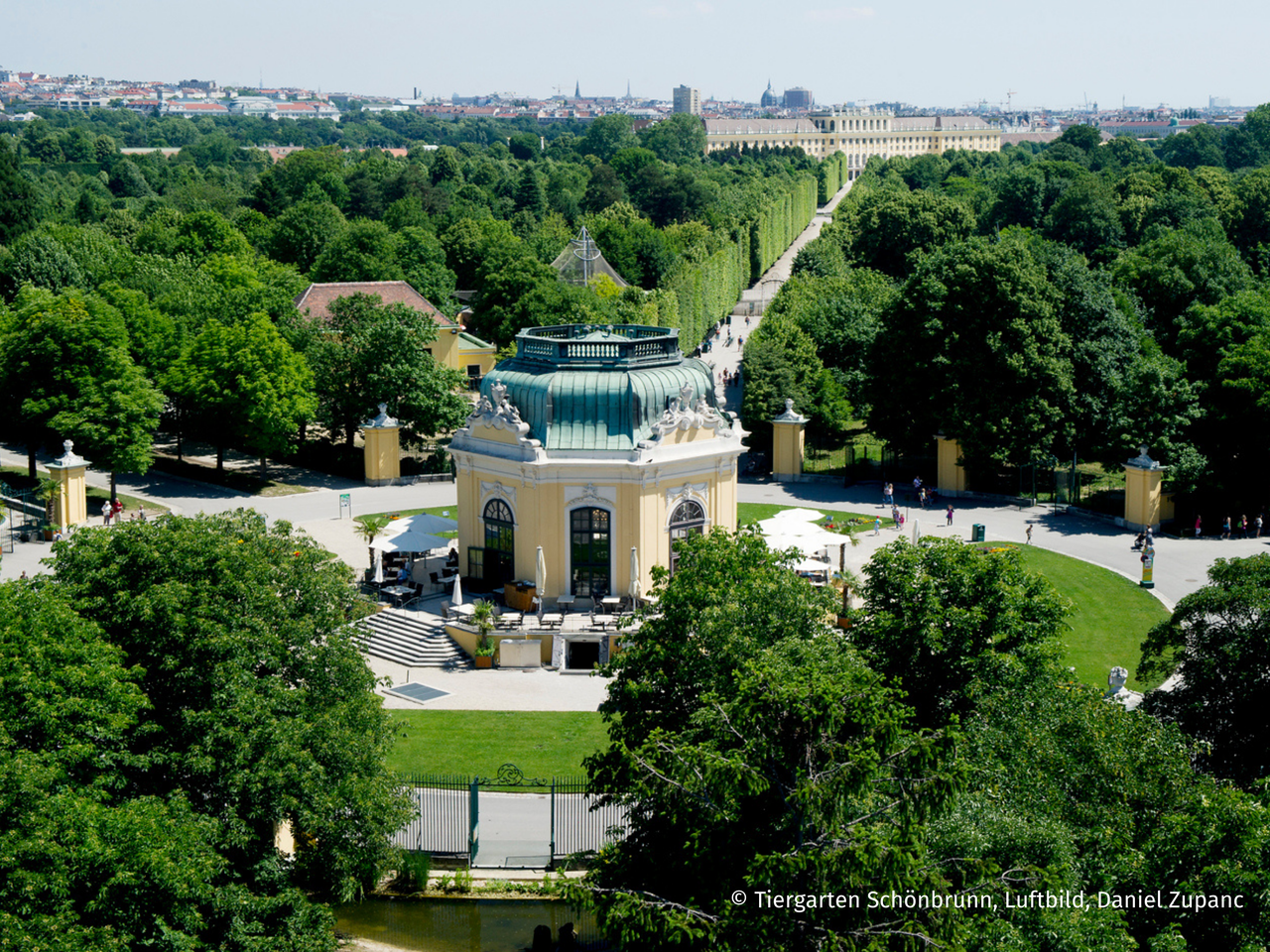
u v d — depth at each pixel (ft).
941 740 113.60
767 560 161.99
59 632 135.95
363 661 165.17
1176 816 120.57
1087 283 367.86
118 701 133.59
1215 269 457.27
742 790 113.60
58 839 118.62
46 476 354.74
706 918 112.16
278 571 160.76
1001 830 116.26
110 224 631.15
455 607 247.91
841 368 457.68
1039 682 152.25
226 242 542.98
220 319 400.88
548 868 170.09
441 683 232.73
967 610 155.74
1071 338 355.56
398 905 165.68
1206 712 163.43
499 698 226.17
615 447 246.27
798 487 364.58
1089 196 629.51
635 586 245.24
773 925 109.09
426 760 200.34
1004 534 318.86
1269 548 303.89
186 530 156.46
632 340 253.03
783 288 557.74
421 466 387.34
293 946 136.87
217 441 363.97
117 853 120.16
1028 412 339.16
